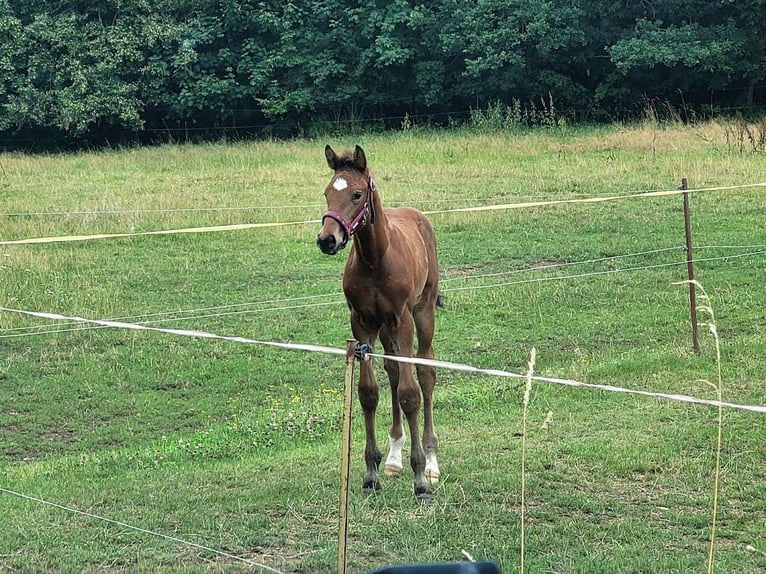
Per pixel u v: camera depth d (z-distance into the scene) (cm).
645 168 2005
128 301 1251
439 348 1049
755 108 3334
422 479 666
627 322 1115
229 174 2188
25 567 558
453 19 3400
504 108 3484
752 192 1736
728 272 1295
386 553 576
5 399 929
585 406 843
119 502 662
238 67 3522
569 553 568
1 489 650
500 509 634
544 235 1546
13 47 3331
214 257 1470
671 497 650
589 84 3569
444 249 1487
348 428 435
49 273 1356
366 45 3578
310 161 2356
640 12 3353
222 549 586
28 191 2033
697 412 814
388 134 3150
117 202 1798
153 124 3638
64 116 3259
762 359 957
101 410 900
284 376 984
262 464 739
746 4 3167
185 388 959
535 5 3288
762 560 556
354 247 668
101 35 3378
